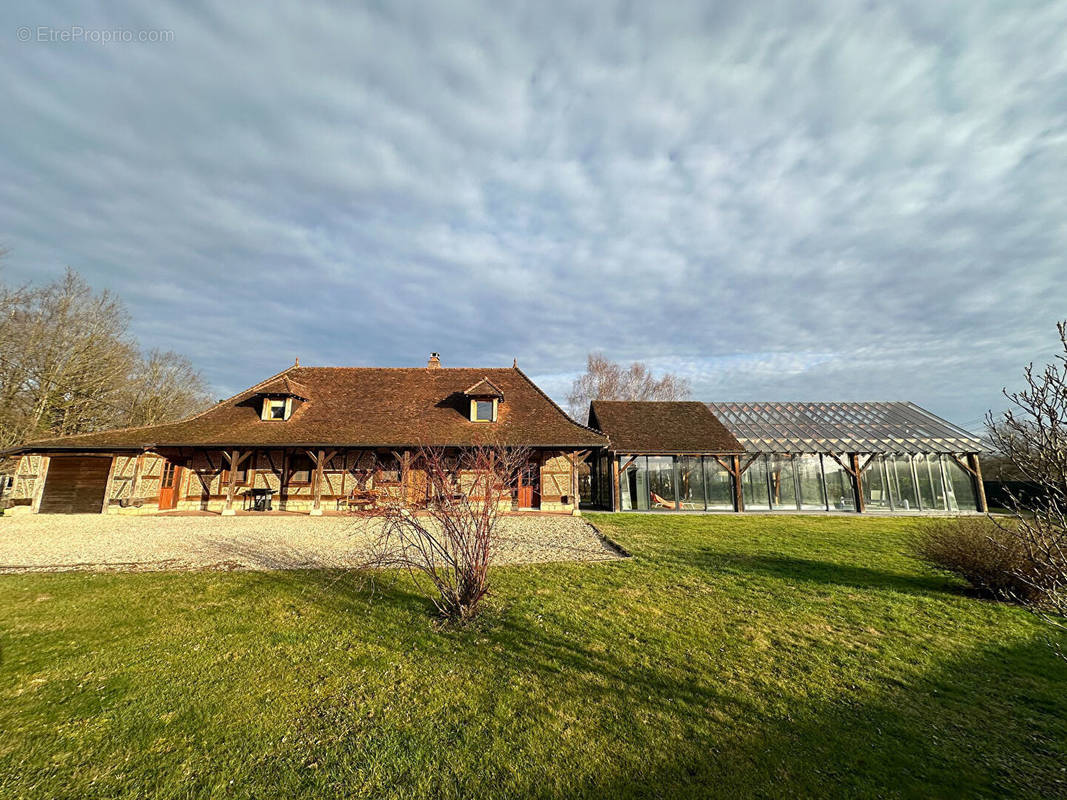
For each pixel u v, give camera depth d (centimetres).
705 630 588
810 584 798
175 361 3653
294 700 418
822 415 2455
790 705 420
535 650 526
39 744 350
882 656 523
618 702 421
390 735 367
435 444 1670
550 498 1886
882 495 2133
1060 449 324
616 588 762
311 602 680
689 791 309
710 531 1402
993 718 404
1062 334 333
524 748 353
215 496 1859
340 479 1839
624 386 4050
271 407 1894
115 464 1788
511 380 2212
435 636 562
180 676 459
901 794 309
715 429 2262
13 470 2162
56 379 2464
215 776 319
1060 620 629
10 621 603
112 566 907
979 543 743
